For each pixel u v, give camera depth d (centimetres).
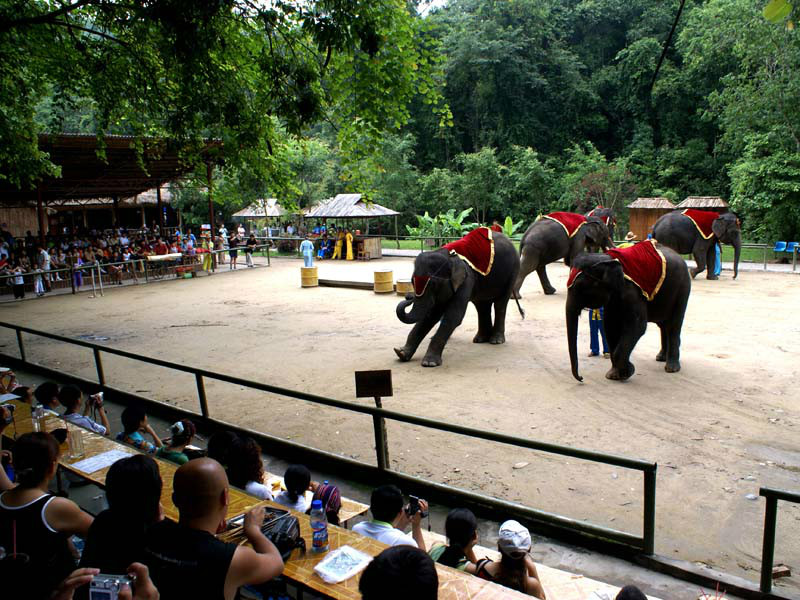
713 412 853
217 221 4350
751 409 859
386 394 641
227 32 1175
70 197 3384
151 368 1195
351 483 674
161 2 905
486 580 344
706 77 4262
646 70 4644
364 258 3038
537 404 911
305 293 2106
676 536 546
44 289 2323
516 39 4944
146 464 313
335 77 1113
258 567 276
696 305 1592
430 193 4562
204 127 1255
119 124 1487
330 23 938
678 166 4428
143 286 2438
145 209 4119
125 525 302
